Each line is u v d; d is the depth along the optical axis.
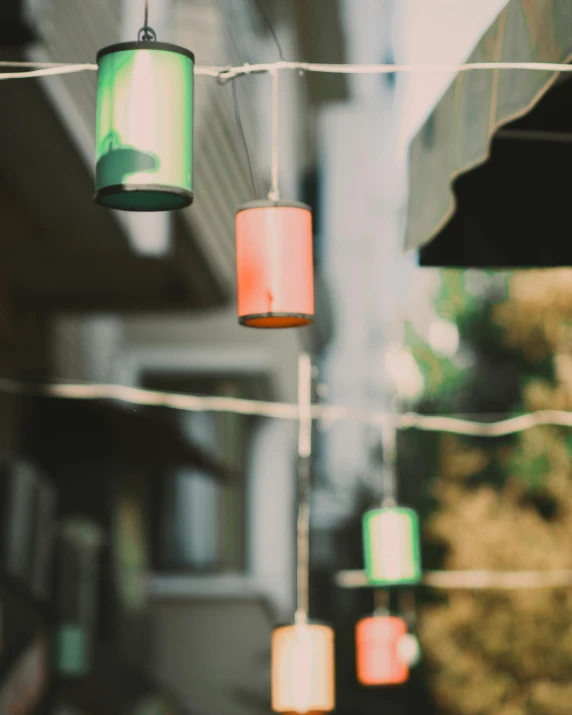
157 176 2.34
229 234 8.38
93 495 8.69
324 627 4.24
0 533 6.64
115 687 8.40
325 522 14.57
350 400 14.14
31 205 6.04
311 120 11.77
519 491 10.21
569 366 9.80
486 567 9.54
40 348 7.98
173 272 7.38
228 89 7.96
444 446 11.73
